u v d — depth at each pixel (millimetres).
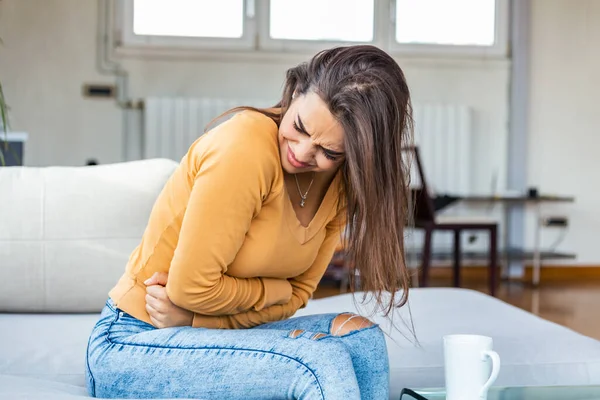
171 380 1272
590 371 1747
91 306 2016
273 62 6020
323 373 1186
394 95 1263
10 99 5734
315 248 1466
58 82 5785
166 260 1398
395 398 1714
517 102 6145
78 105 5820
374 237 1304
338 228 1547
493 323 1977
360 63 1256
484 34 6219
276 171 1313
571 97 6273
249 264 1363
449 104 6133
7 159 3965
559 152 6285
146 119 5770
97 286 1995
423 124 6008
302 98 1279
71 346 1723
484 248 6227
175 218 1370
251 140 1286
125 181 2045
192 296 1312
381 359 1347
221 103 5840
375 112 1240
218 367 1249
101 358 1334
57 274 1979
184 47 5918
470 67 6191
